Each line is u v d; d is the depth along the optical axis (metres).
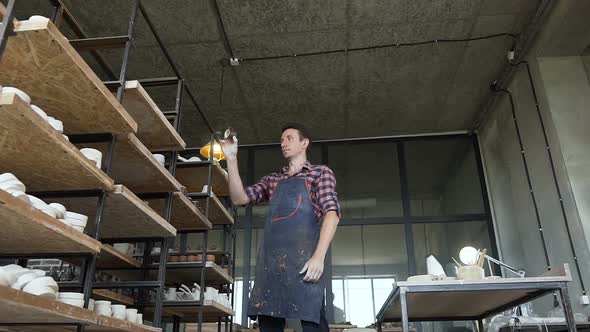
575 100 4.09
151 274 3.49
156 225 2.34
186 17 4.02
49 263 3.66
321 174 1.79
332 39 4.33
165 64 4.63
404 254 5.63
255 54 4.51
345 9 3.96
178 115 2.96
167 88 5.01
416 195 5.89
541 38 4.13
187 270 3.44
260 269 1.72
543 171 4.27
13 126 1.41
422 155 6.09
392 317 2.89
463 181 5.89
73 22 2.35
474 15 4.07
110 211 2.13
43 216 1.38
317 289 1.59
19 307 1.27
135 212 2.14
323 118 5.69
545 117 4.17
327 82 4.97
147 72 4.74
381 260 5.63
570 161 3.90
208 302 3.23
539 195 4.38
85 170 1.72
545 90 4.14
